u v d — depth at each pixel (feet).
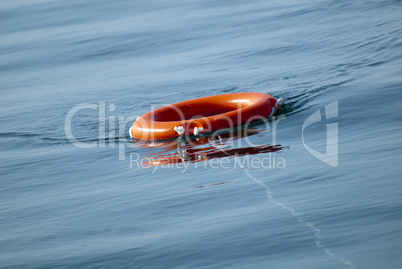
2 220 42.06
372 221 34.63
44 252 35.94
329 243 32.73
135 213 40.65
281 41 100.89
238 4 145.28
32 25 148.56
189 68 90.43
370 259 30.53
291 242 33.37
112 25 135.54
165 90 79.30
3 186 49.98
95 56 108.06
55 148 60.34
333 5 125.80
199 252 33.58
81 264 33.86
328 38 97.91
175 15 139.23
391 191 38.42
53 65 104.99
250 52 96.07
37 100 81.51
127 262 33.47
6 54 118.52
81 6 169.17
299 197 39.81
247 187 43.14
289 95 69.41
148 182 47.19
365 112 58.75
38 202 45.19
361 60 81.10
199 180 46.16
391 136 50.39
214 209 39.73
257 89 74.33
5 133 67.21
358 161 45.24
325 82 72.74
